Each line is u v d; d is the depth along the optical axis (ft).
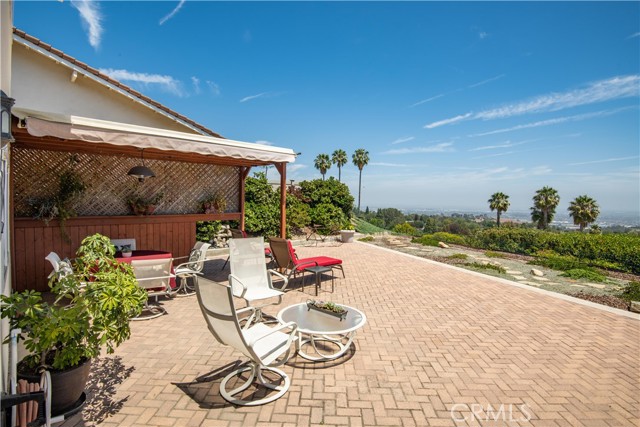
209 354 12.21
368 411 9.01
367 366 11.55
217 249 34.53
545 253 37.22
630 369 11.73
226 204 31.45
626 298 21.20
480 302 19.56
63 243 22.12
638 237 34.50
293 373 10.98
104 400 9.26
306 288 22.33
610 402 9.71
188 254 28.96
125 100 29.14
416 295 20.89
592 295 22.03
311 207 58.80
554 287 24.56
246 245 17.13
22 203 20.76
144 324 15.08
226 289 8.61
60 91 26.05
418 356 12.41
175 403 9.20
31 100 24.95
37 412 6.77
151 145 16.52
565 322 16.37
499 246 43.88
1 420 6.06
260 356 9.13
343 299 19.84
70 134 14.05
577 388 10.43
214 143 19.04
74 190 22.03
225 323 8.96
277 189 50.08
